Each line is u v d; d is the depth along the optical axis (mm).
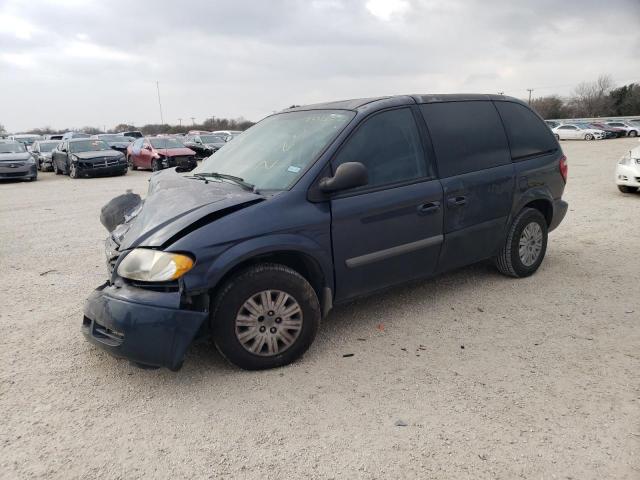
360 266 3844
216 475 2525
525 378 3295
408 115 4227
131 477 2539
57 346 4012
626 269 5406
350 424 2883
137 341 3117
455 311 4422
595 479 2398
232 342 3363
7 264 6500
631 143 33375
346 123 3910
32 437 2871
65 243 7641
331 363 3586
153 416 3031
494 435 2736
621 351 3611
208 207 3389
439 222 4246
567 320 4164
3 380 3494
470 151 4535
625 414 2873
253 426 2900
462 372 3404
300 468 2547
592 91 78062
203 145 26625
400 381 3316
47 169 23953
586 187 12008
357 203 3752
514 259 4992
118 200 4586
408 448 2660
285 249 3434
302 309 3521
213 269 3211
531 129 5148
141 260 3188
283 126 4434
